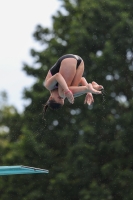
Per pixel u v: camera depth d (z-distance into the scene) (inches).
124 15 2748.5
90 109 2787.9
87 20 2827.3
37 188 2837.1
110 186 2608.3
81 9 2933.1
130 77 2795.3
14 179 2864.2
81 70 1144.2
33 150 2763.3
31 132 2775.6
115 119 2674.7
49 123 2829.7
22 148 2780.5
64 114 2819.9
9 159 2817.4
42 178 2819.9
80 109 2819.9
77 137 2743.6
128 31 2719.0
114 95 2805.1
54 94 1151.6
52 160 2792.8
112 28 2755.9
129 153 2677.2
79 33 2775.6
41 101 2837.1
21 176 2866.6
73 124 2770.7
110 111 2797.7
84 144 2642.7
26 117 2876.5
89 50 2812.5
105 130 2696.9
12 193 2869.1
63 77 1122.7
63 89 1115.3
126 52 2770.7
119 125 2684.5
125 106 2807.6
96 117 2741.1
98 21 2810.0
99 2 2883.9
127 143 2635.3
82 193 2608.3
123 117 2652.6
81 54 2787.9
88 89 1095.6
